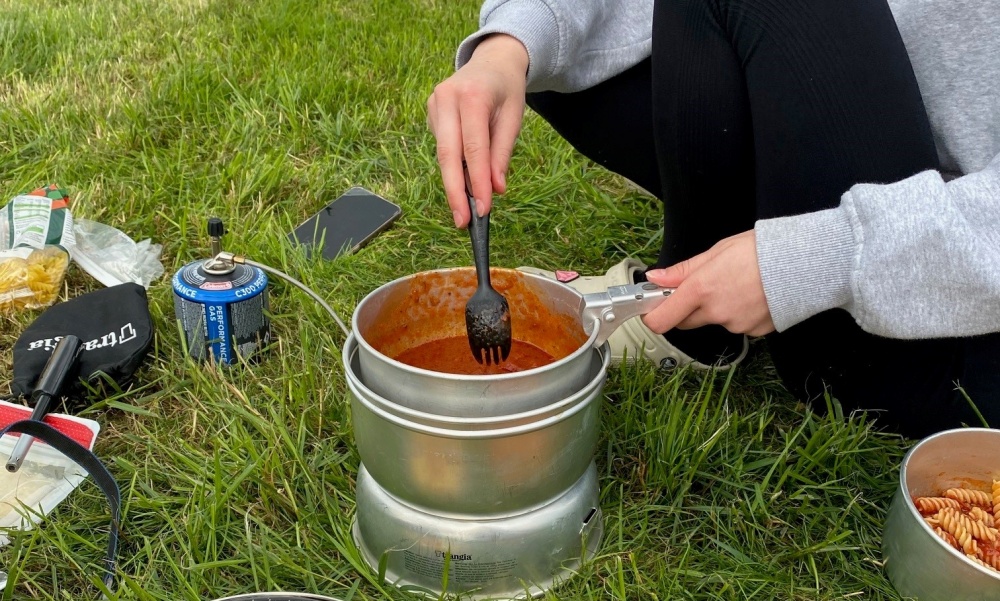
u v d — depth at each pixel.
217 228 1.59
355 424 1.12
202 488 1.24
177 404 1.52
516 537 1.10
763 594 1.16
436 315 1.31
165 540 1.20
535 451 1.05
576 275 1.75
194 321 1.57
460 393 0.99
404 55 3.14
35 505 1.26
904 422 1.35
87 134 2.50
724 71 1.29
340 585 1.16
